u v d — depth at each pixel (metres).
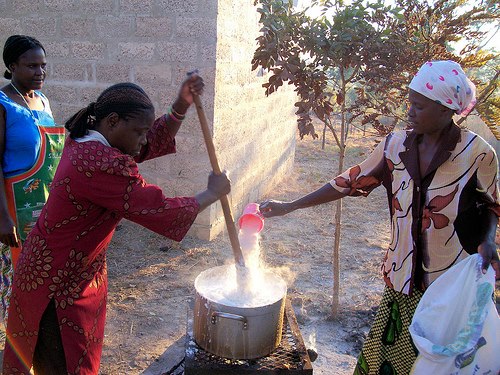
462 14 3.10
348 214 6.45
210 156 2.12
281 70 3.21
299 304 3.97
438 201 2.04
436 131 2.03
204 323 2.20
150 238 5.19
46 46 5.34
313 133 3.37
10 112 2.72
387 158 2.21
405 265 2.16
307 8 3.42
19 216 2.86
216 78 4.82
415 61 3.20
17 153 2.78
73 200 1.90
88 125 1.95
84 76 5.30
